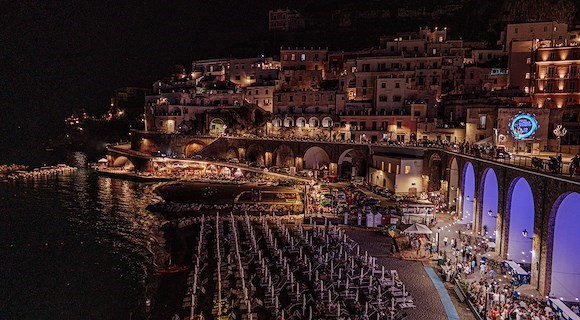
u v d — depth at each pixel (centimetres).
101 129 18150
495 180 5866
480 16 16062
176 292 4562
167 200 8775
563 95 9319
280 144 11538
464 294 4072
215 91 14775
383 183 9200
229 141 12619
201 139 13050
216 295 4388
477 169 6012
